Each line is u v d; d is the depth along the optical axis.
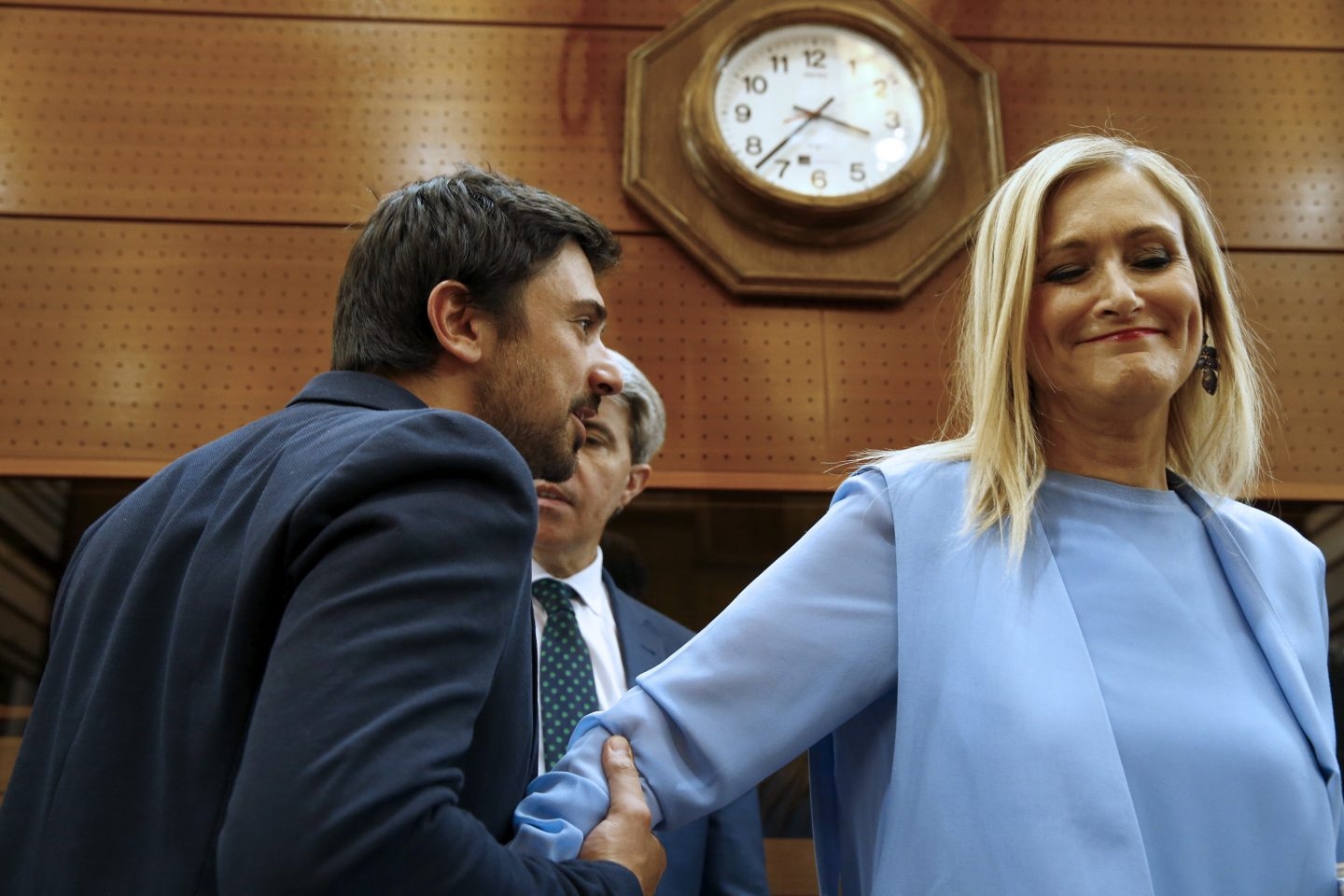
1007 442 1.26
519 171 3.23
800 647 1.21
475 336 1.24
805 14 3.24
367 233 1.29
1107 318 1.26
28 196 3.11
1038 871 1.03
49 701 1.06
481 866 0.87
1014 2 3.49
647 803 1.17
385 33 3.33
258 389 3.00
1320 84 3.44
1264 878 1.07
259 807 0.80
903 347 3.12
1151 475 1.33
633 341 3.10
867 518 1.27
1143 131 3.37
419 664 0.88
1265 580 1.26
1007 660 1.13
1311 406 3.12
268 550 0.93
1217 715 1.12
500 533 0.98
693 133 3.18
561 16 3.39
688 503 2.97
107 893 0.89
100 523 1.17
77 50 3.25
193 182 3.16
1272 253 3.27
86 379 2.97
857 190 3.13
